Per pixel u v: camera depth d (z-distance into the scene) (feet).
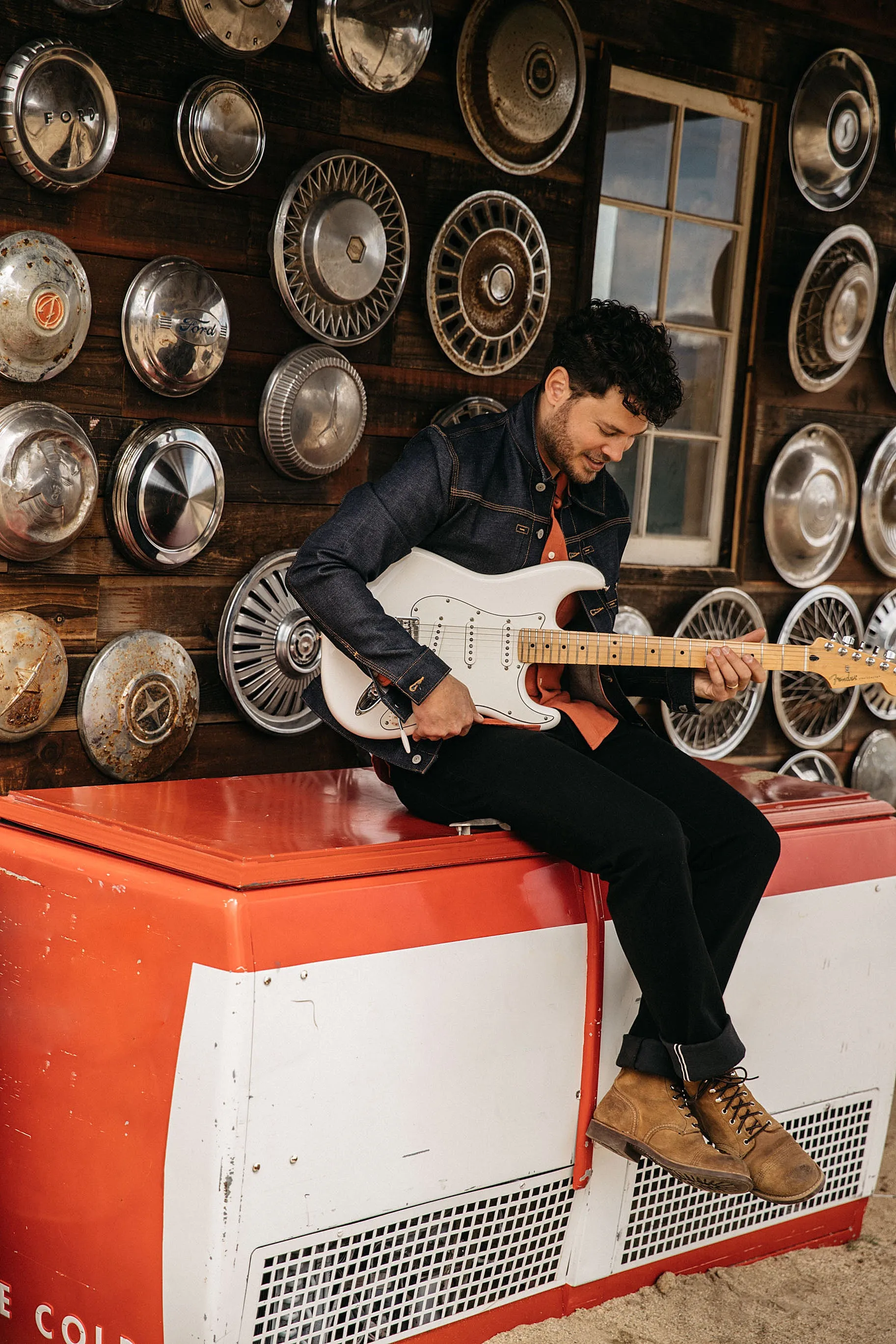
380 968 5.61
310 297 8.31
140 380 7.73
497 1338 6.40
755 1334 6.72
